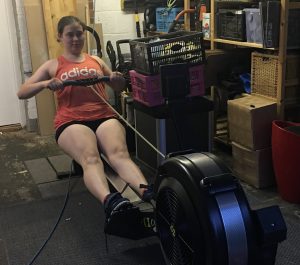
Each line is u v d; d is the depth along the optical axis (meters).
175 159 1.76
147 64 3.04
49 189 3.16
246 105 2.94
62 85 2.65
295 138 2.61
